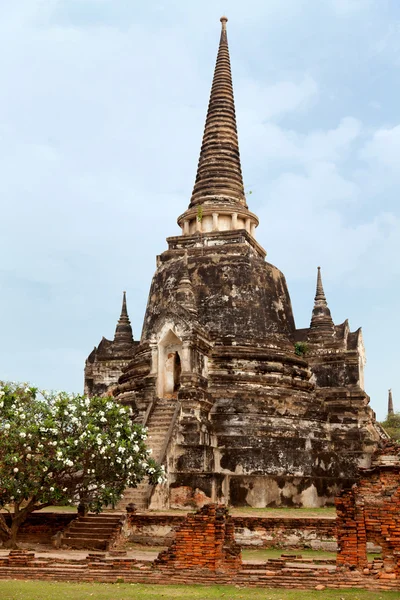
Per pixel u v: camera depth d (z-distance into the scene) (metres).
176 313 38.44
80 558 22.67
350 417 42.75
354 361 45.41
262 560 23.22
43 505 27.41
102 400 28.78
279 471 36.34
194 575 19.16
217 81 51.66
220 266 42.50
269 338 41.53
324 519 27.03
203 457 34.38
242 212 46.97
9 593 17.05
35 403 28.09
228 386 38.81
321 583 18.17
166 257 45.22
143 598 16.41
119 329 54.72
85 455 27.05
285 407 38.75
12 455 25.92
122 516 28.30
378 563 19.17
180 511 31.05
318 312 49.94
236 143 50.41
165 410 37.03
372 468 19.77
